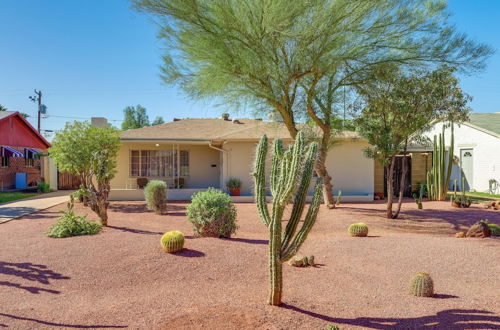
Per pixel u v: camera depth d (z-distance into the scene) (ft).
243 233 30.30
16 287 17.16
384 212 42.37
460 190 68.08
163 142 56.65
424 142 38.99
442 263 21.16
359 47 35.78
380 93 36.45
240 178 56.80
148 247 23.15
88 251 22.24
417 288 16.25
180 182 61.82
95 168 32.37
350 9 31.91
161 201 41.06
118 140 45.83
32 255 21.57
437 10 34.83
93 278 18.34
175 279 18.48
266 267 20.61
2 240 25.30
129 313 14.29
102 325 13.24
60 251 22.25
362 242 26.66
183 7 30.99
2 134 67.41
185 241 25.12
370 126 37.63
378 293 16.61
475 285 17.66
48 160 73.72
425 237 28.14
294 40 32.96
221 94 37.17
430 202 52.70
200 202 27.43
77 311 14.56
